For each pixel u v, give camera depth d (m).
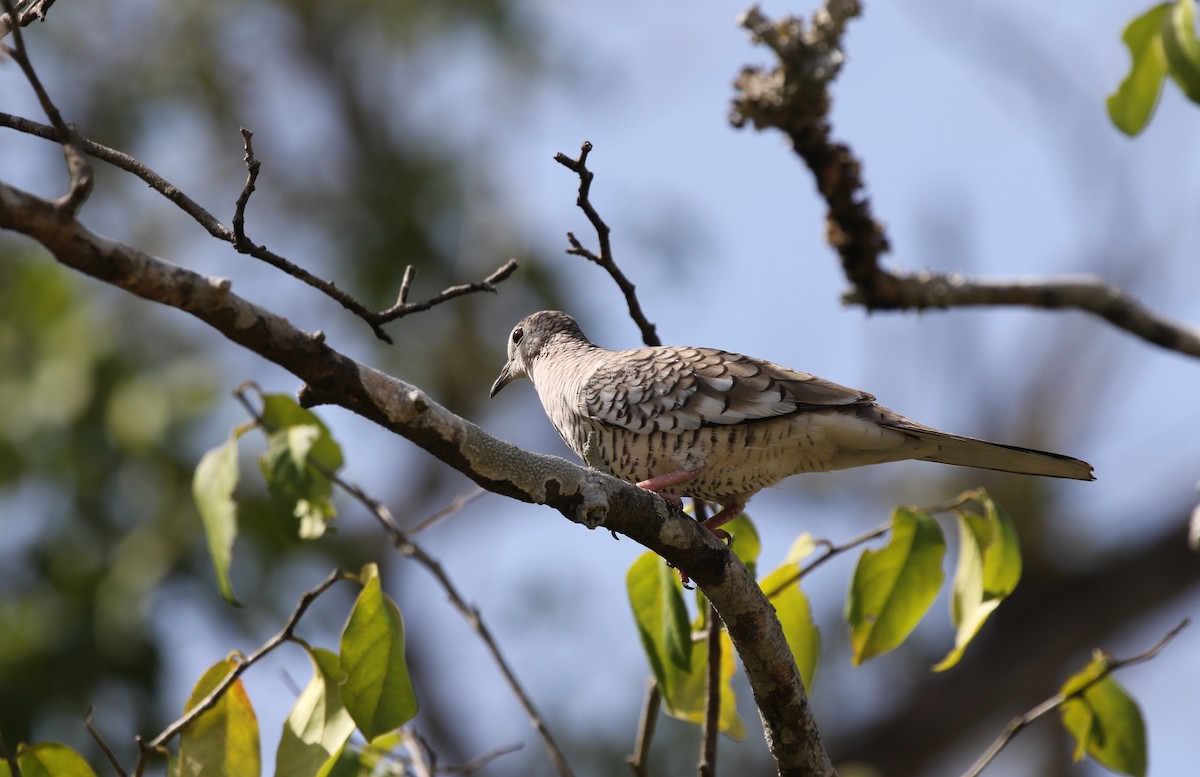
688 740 13.95
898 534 7.37
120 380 12.87
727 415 7.79
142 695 11.74
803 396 7.78
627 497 6.35
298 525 8.10
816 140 9.96
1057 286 10.60
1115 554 17.12
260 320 5.27
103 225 16.14
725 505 8.21
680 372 8.01
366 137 16.69
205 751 6.63
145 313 14.10
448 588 8.52
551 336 9.94
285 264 5.75
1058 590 17.09
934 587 7.37
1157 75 9.01
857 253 10.34
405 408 5.66
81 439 12.70
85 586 12.23
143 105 16.38
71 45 16.20
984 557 7.34
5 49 5.26
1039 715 7.65
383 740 7.96
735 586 6.59
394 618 6.47
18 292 13.76
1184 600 16.92
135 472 12.64
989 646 17.06
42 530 12.58
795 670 6.86
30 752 6.60
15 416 12.87
